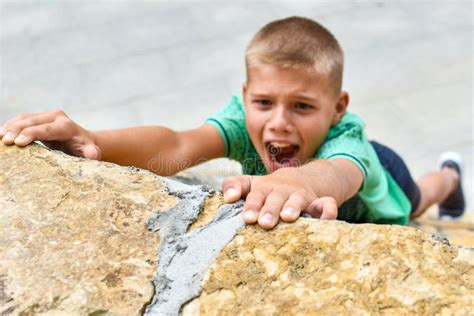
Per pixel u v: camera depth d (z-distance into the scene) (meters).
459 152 3.96
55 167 1.19
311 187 1.23
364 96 4.39
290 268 0.97
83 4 5.50
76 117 4.27
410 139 4.07
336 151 1.77
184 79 4.59
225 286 0.96
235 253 1.00
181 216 1.08
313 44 1.88
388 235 1.00
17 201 1.11
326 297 0.93
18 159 1.21
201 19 5.23
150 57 4.81
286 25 1.94
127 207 1.09
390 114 4.23
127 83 4.57
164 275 0.99
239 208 1.10
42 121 1.33
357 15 5.15
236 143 2.07
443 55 4.72
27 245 1.02
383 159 2.35
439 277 0.94
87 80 4.60
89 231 1.05
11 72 4.71
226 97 4.42
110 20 5.26
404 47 4.82
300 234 1.02
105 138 1.54
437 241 1.00
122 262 1.00
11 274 0.98
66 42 5.02
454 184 3.18
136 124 4.20
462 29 5.00
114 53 4.88
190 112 4.30
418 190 2.63
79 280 0.97
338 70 1.95
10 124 1.29
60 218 1.07
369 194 2.00
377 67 4.63
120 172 1.19
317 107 1.88
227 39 4.97
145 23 5.20
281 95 1.86
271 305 0.93
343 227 1.02
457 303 0.91
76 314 0.93
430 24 5.05
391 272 0.95
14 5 5.52
